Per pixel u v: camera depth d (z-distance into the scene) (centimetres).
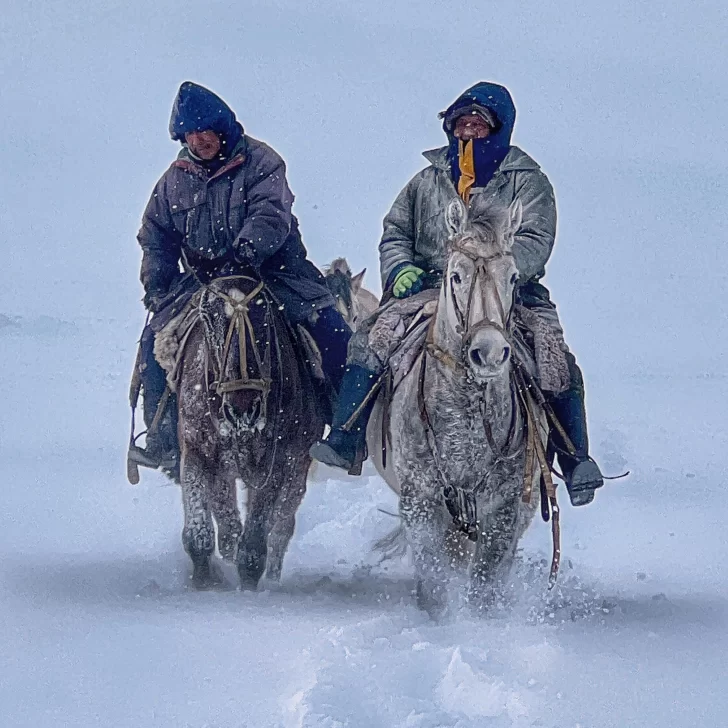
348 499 1773
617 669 984
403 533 1277
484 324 1060
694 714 878
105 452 2403
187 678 939
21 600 1204
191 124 1320
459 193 1238
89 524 1647
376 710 859
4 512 1731
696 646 1062
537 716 860
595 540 1588
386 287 1246
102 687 920
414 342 1166
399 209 1266
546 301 1232
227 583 1302
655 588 1312
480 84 1241
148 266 1350
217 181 1336
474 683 912
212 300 1274
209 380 1255
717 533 1644
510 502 1154
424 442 1133
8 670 963
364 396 1198
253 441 1263
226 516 1302
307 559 1458
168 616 1138
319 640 1041
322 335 1356
